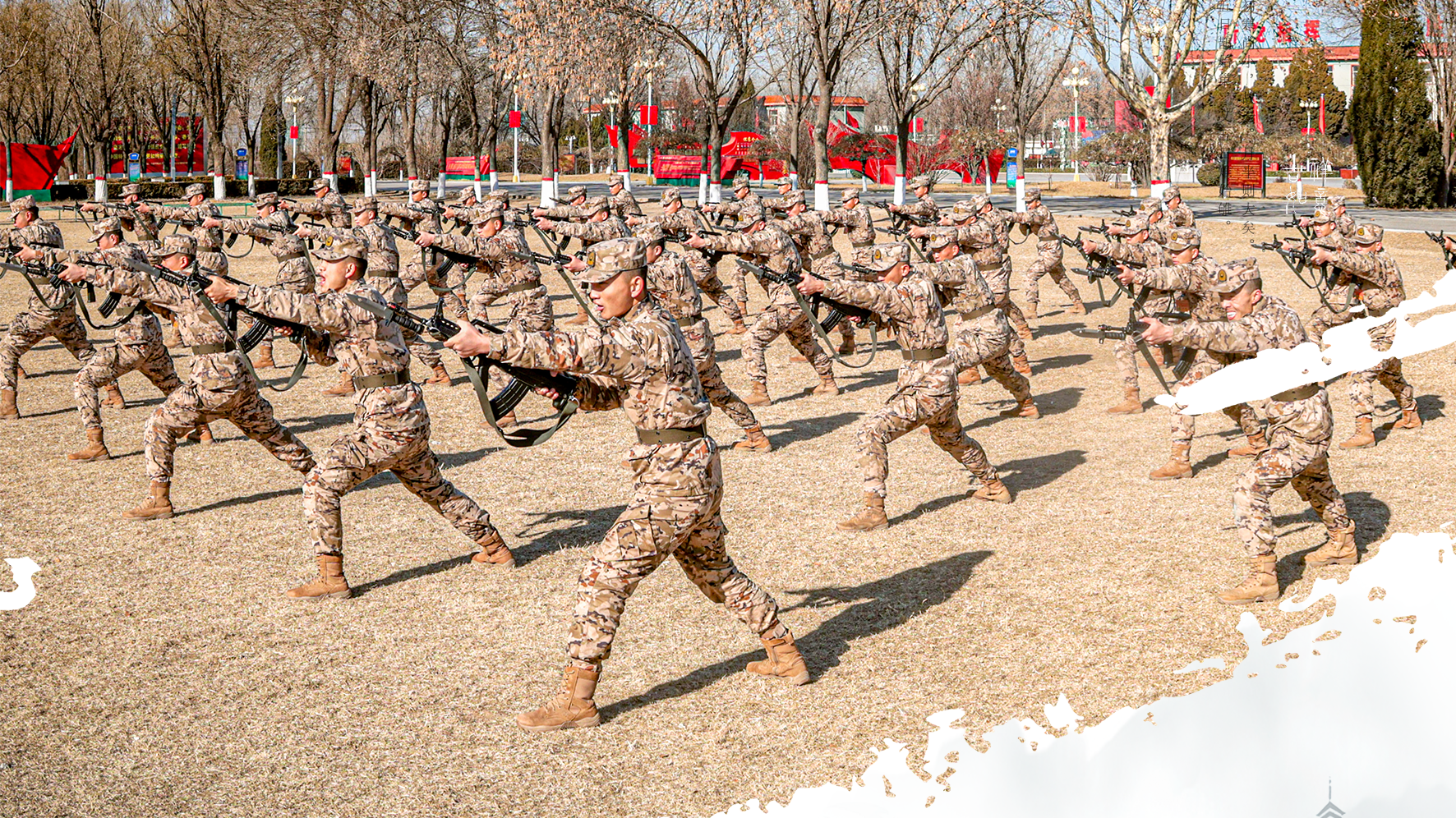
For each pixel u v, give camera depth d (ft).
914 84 102.22
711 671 18.61
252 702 17.76
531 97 120.06
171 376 33.65
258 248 91.61
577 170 280.51
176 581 23.00
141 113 231.50
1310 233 55.67
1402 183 119.24
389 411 21.63
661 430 16.40
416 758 16.02
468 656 19.31
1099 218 98.58
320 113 143.43
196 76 153.48
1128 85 89.66
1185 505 26.78
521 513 27.27
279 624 20.77
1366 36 121.49
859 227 47.14
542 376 16.44
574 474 30.81
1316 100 220.84
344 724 17.02
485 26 121.49
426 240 40.68
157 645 19.93
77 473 31.32
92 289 39.06
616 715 17.19
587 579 16.78
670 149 187.62
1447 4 115.55
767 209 47.75
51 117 197.98
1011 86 174.70
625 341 16.03
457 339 15.43
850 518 26.04
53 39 181.37
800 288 25.13
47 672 18.88
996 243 42.75
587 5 93.35
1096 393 40.29
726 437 34.83
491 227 41.45
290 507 27.99
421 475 22.59
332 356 22.57
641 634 20.08
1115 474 29.76
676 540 16.66
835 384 40.45
